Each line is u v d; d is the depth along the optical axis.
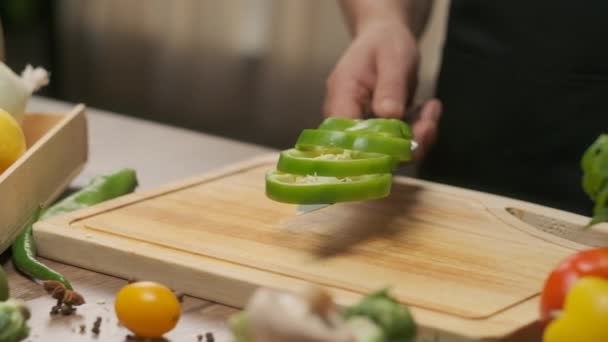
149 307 0.79
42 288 0.87
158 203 0.99
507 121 1.29
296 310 0.62
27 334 0.76
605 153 0.75
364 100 1.17
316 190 0.90
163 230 0.93
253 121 2.10
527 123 1.28
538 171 1.29
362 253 0.91
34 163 0.97
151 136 1.34
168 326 0.79
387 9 1.25
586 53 1.23
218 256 0.89
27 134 1.08
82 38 2.30
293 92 2.00
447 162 1.35
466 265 0.89
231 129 2.14
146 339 0.80
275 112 2.05
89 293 0.87
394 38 1.19
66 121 1.04
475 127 1.32
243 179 1.07
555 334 0.71
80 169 1.09
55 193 1.02
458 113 1.33
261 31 2.04
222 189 1.04
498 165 1.31
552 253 0.92
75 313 0.83
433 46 1.79
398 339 0.67
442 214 0.99
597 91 1.23
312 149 0.97
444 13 1.77
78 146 1.08
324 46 1.93
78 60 2.32
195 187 1.04
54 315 0.83
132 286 0.80
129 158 1.25
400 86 1.14
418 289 0.85
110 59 2.27
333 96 1.16
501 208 1.01
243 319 0.65
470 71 1.31
